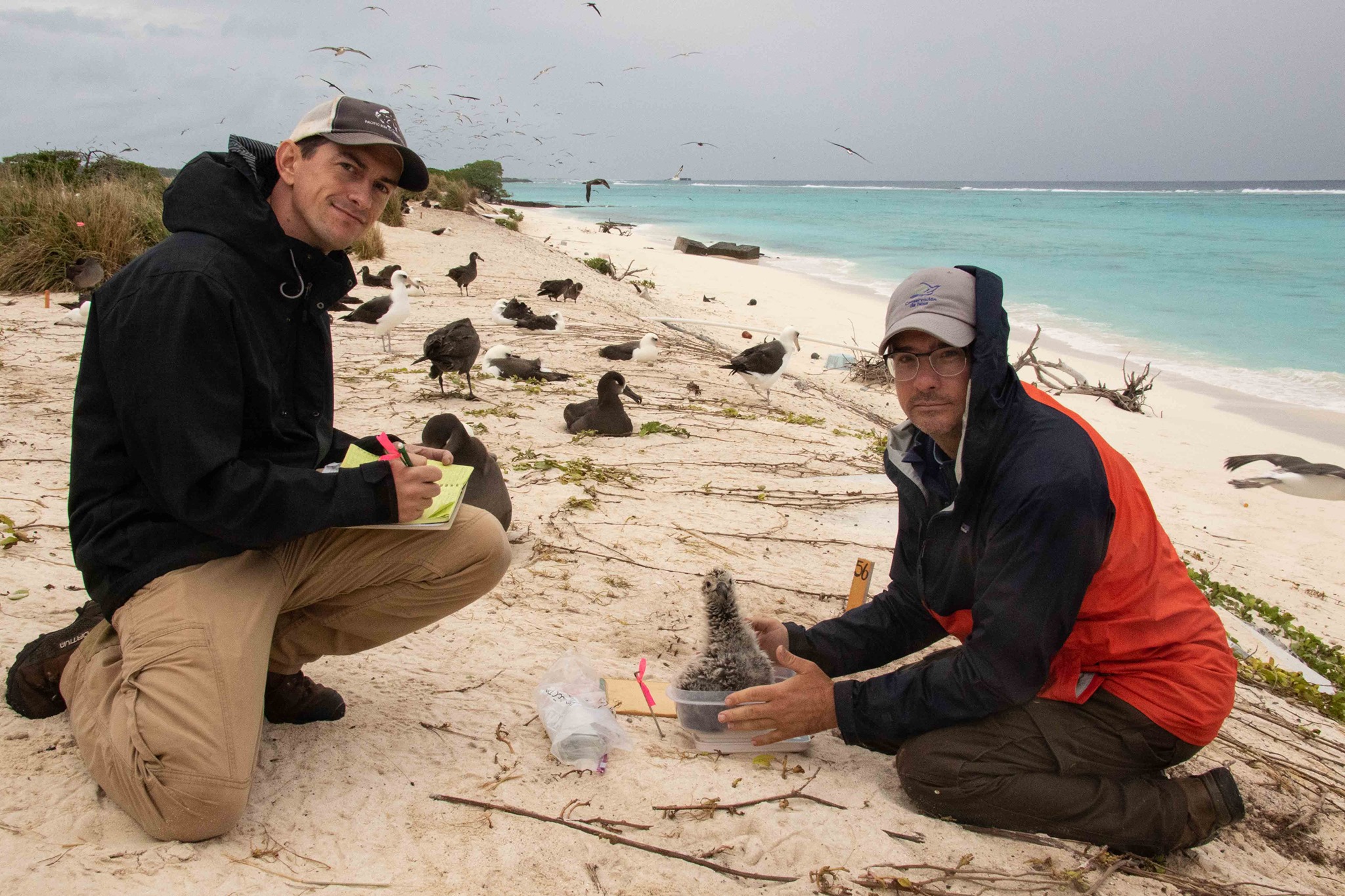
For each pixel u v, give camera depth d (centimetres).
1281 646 598
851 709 299
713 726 321
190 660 241
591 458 721
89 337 249
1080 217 7206
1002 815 285
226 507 243
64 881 219
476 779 285
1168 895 269
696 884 248
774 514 619
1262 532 941
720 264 3459
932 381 280
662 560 506
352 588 288
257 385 256
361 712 317
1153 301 2552
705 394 1137
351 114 254
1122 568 273
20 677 281
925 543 313
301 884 230
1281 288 2809
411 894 232
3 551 414
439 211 3756
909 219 7006
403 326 1380
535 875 244
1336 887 300
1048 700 288
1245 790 347
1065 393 1530
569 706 316
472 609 415
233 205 249
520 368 1080
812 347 1864
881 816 289
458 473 293
